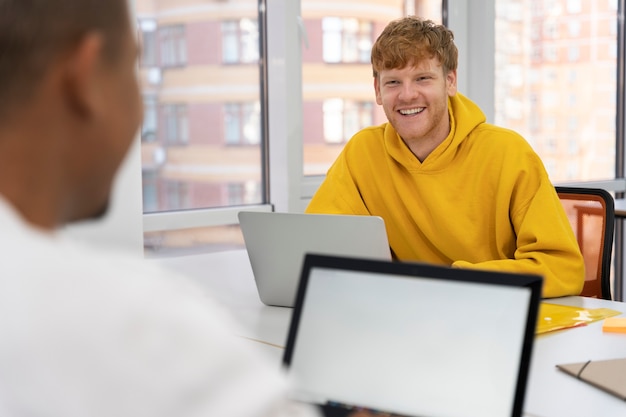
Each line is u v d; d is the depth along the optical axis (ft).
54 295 1.34
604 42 12.58
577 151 12.44
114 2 1.50
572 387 4.03
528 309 3.07
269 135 9.95
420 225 6.75
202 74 9.39
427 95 6.49
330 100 10.26
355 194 7.06
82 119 1.48
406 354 3.20
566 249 5.98
